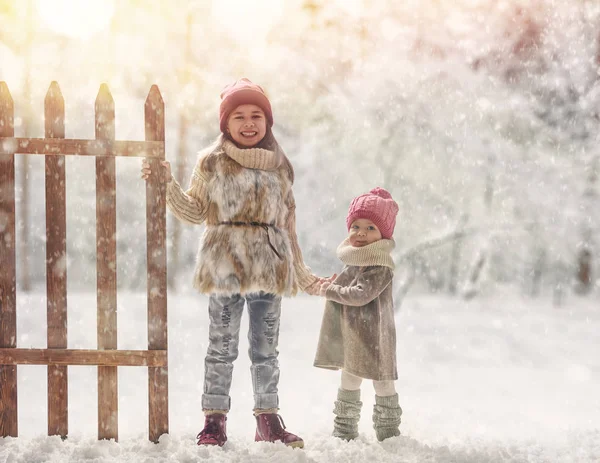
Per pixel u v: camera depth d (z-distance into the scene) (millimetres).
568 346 11945
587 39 17734
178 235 20438
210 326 4699
